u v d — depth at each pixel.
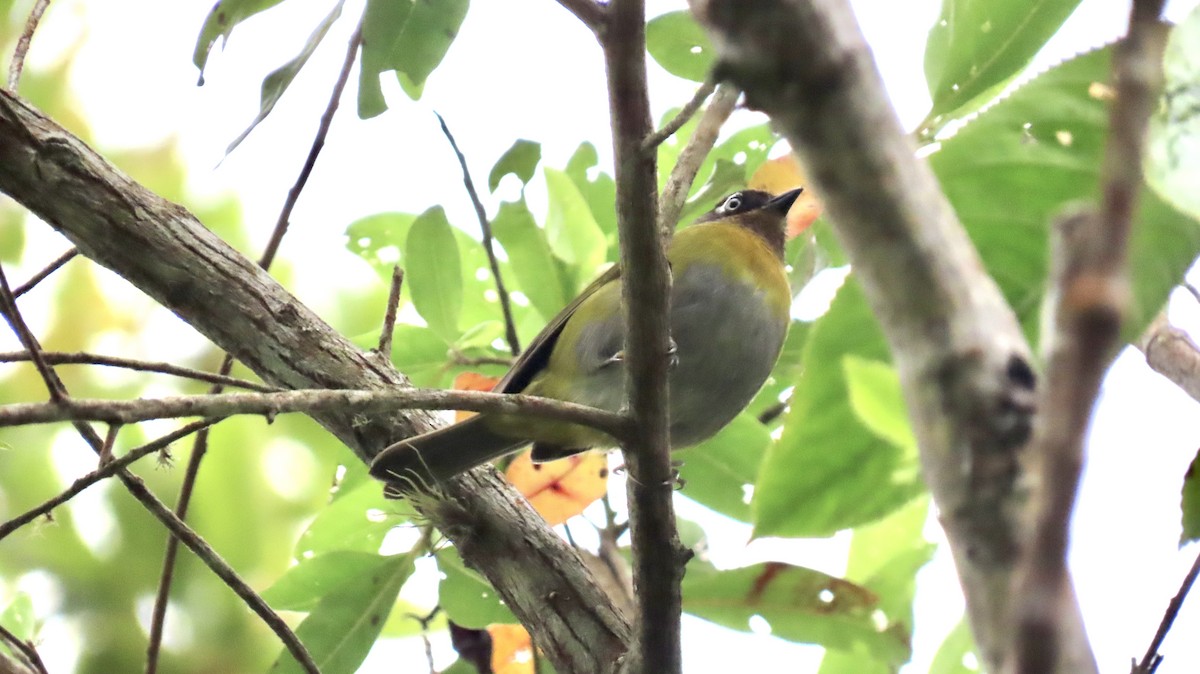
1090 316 1.42
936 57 5.69
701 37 6.73
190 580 10.07
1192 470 4.68
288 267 11.22
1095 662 1.54
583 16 4.34
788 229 8.55
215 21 6.13
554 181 8.43
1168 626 4.55
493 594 7.40
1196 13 2.87
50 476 10.37
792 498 4.32
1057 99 4.36
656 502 5.24
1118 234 1.43
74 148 6.21
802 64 1.79
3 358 5.78
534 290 8.50
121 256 6.27
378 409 4.38
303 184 6.98
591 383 7.90
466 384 8.04
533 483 7.76
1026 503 1.74
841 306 4.17
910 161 1.84
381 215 9.05
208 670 9.86
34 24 6.52
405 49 6.14
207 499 10.20
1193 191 2.74
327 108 6.92
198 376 6.04
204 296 6.34
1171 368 5.69
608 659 6.14
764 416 9.48
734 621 7.11
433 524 6.68
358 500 8.12
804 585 7.05
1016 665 1.53
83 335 11.23
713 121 6.52
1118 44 1.62
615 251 8.81
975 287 1.85
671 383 8.20
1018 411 1.79
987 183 4.38
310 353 6.37
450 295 8.16
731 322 8.19
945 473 1.82
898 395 2.88
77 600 9.94
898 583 7.48
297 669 7.16
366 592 7.31
